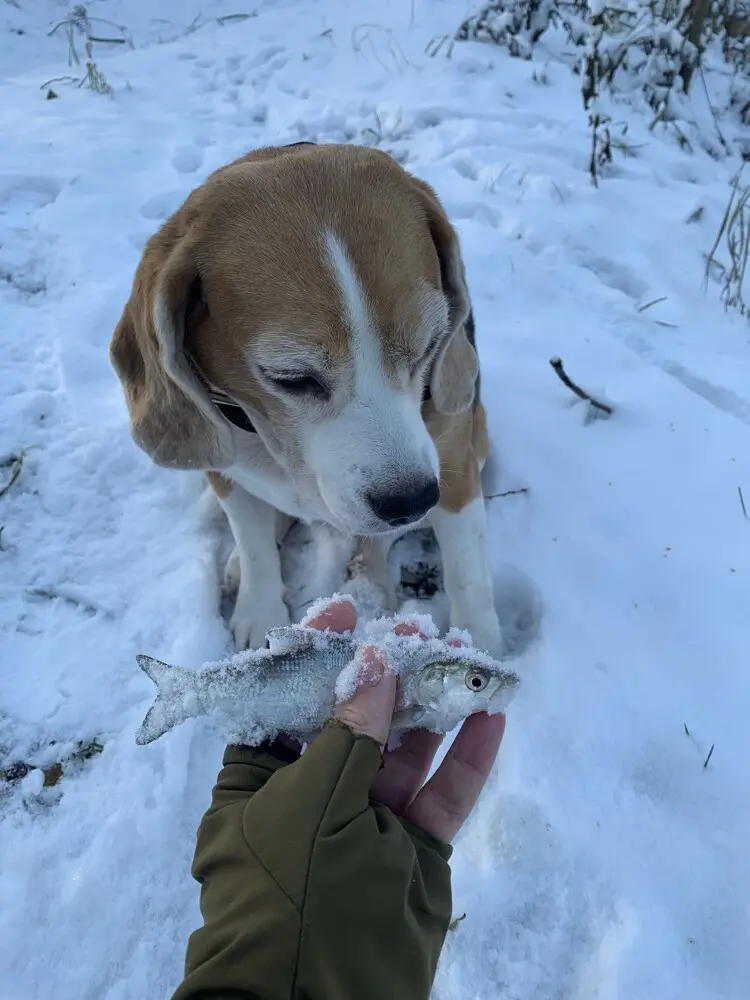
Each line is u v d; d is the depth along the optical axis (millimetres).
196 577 428
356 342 294
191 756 354
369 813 231
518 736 357
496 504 466
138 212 700
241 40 1050
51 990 298
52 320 585
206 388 346
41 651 401
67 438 499
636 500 465
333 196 307
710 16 1013
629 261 645
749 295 620
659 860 324
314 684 266
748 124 908
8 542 449
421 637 289
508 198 703
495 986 299
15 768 360
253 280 298
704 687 379
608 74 881
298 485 348
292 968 203
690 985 292
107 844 329
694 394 527
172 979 303
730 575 427
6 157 766
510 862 324
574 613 408
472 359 370
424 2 1093
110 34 1156
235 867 226
